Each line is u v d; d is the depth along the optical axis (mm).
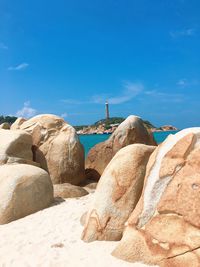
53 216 8398
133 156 6738
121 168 6715
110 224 6527
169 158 5852
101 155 13898
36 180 9242
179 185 5566
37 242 6910
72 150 12570
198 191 5344
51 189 9625
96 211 6742
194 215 5262
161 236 5473
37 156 12656
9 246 6867
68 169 12383
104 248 6199
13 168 9570
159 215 5637
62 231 7359
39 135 12898
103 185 6828
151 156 6293
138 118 14031
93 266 5590
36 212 8898
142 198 5992
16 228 7863
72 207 9023
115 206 6570
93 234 6625
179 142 5859
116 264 5547
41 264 5922
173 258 5246
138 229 5773
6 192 8844
